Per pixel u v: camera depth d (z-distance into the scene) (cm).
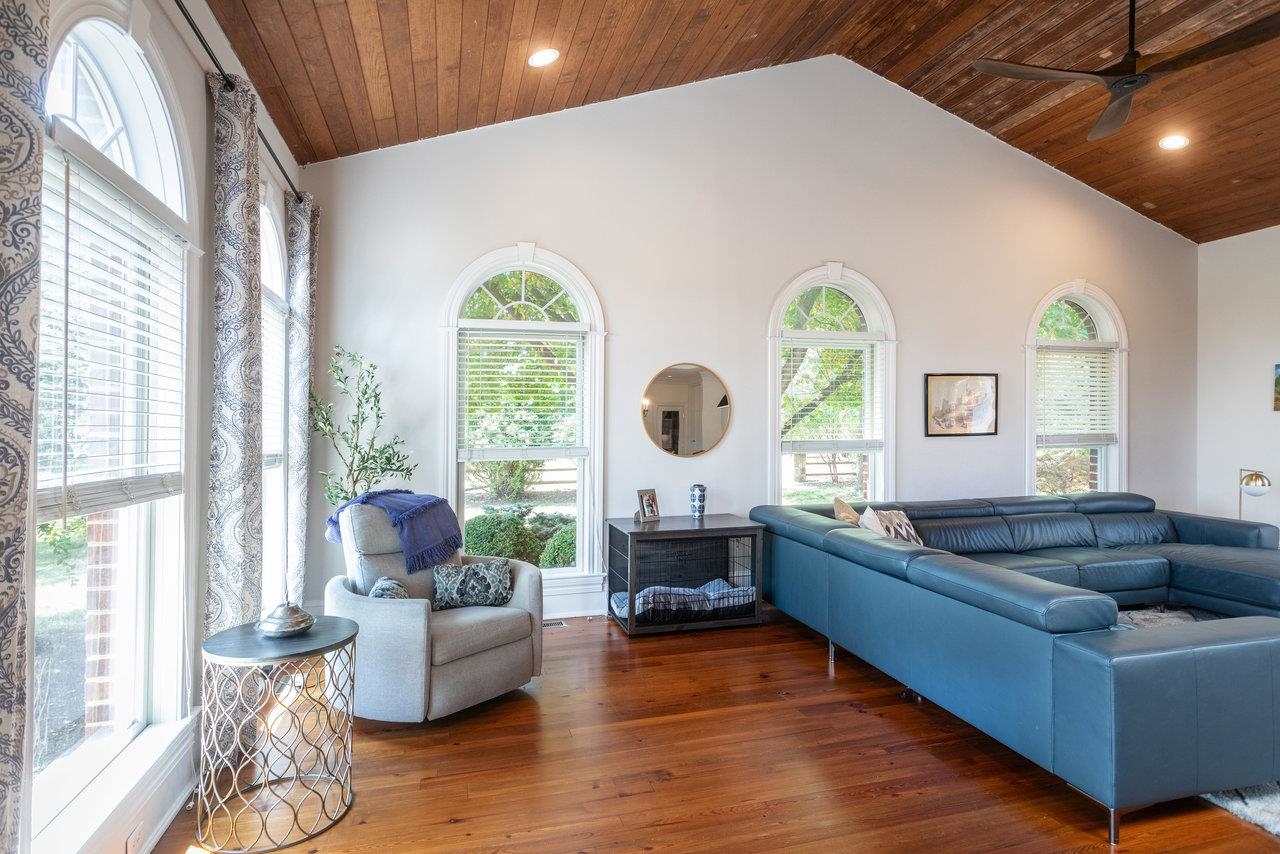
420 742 286
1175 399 625
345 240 438
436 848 214
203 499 257
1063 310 607
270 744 281
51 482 170
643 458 487
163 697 238
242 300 260
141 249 209
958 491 562
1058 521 511
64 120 184
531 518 475
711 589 457
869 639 345
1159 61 297
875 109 542
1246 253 601
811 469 539
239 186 259
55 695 184
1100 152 551
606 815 233
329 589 316
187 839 216
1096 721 220
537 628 340
